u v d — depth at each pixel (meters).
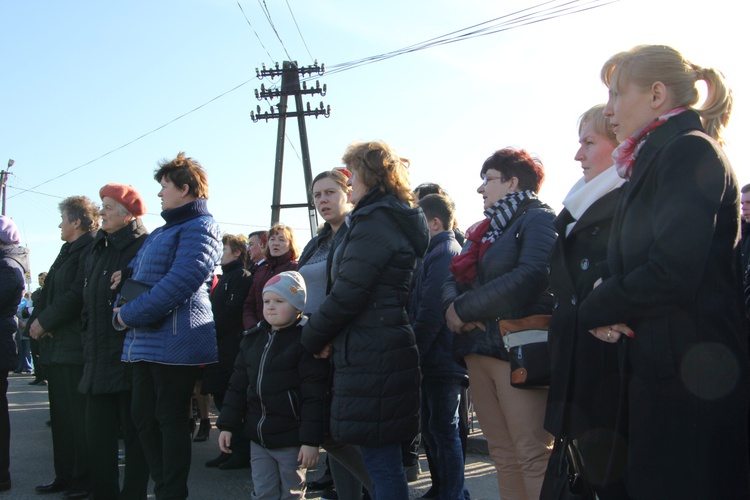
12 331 4.59
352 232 2.87
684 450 1.68
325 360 3.19
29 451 5.87
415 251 2.98
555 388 2.20
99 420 3.87
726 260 1.77
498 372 2.89
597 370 2.10
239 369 3.47
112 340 3.83
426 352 3.60
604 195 2.20
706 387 1.69
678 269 1.68
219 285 5.77
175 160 3.80
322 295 3.67
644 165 1.87
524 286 2.75
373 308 2.82
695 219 1.68
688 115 1.89
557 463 2.15
